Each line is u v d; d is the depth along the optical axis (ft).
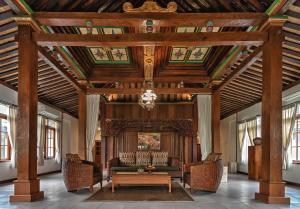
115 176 23.34
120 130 40.50
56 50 22.21
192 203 17.94
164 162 35.96
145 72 28.73
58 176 36.22
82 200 18.98
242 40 17.93
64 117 46.47
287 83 28.84
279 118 17.19
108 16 17.38
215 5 18.44
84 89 31.94
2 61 23.97
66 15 17.37
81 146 31.68
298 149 28.30
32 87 17.62
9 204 16.33
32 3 17.08
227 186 26.61
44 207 15.80
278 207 15.88
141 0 19.43
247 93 35.86
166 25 18.15
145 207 16.69
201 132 33.19
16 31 19.93
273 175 16.93
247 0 17.29
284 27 18.94
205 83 35.12
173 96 40.98
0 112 29.04
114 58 29.55
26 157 16.88
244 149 41.32
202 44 18.37
